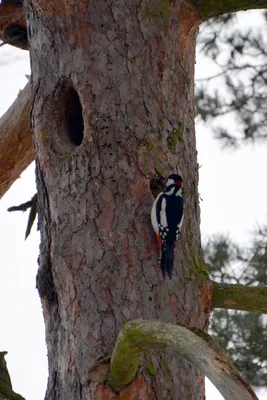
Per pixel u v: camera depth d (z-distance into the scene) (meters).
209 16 12.03
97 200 10.71
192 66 12.20
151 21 11.56
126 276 10.41
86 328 10.27
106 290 10.34
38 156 11.49
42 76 11.68
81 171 10.89
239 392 8.08
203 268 11.14
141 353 9.22
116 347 9.23
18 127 15.08
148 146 11.04
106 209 10.68
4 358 11.21
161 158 11.12
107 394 9.84
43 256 11.02
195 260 11.09
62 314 10.61
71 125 11.88
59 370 10.47
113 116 11.04
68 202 10.84
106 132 10.95
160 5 11.69
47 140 11.50
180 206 10.95
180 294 10.66
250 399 8.04
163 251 10.50
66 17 11.47
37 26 11.78
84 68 11.27
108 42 11.34
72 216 10.77
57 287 10.71
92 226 10.63
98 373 9.88
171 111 11.45
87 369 10.05
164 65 11.52
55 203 10.97
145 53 11.42
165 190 10.98
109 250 10.51
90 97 11.12
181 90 11.69
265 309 11.07
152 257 10.61
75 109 11.89
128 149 10.94
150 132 11.12
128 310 10.28
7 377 11.12
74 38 11.42
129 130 11.02
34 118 11.73
